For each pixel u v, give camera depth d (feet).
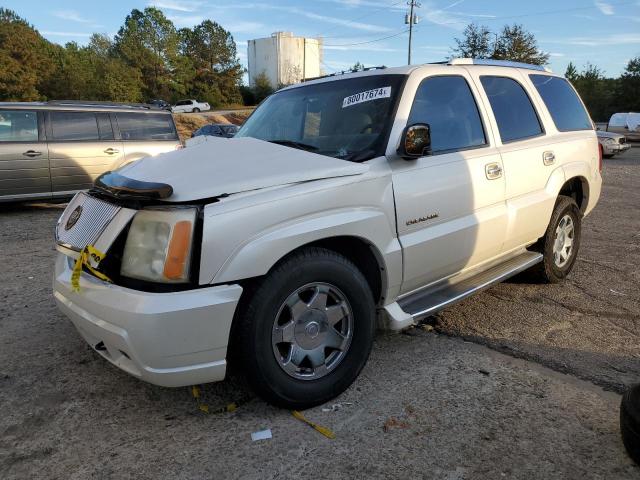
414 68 11.97
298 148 11.30
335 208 9.58
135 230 8.53
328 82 13.03
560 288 16.29
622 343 12.45
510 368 11.24
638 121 92.53
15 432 9.12
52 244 22.27
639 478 7.93
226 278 8.38
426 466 8.20
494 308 14.65
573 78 220.84
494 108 13.66
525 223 14.05
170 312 8.07
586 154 16.58
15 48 195.72
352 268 9.82
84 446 8.75
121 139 32.04
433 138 11.76
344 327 10.02
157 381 8.44
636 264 18.88
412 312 11.10
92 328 8.87
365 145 10.83
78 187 30.76
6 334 13.05
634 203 32.68
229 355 9.28
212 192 8.50
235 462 8.34
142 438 8.96
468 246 12.31
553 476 7.98
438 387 10.46
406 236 10.85
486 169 12.68
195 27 281.13
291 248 8.94
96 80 215.10
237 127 15.66
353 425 9.26
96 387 10.59
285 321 9.32
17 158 28.73
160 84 260.62
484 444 8.71
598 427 9.14
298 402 9.41
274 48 274.36
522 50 124.88
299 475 8.04
